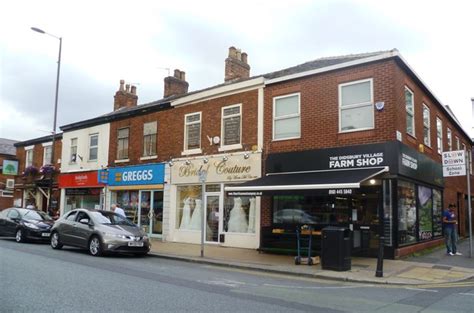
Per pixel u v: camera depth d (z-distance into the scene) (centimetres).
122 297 725
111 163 2250
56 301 680
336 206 1395
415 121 1518
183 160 1872
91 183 2338
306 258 1238
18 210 1877
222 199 1706
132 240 1352
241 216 1645
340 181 1190
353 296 799
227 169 1691
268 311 657
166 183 1931
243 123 1678
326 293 826
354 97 1398
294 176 1419
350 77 1402
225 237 1666
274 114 1588
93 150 2406
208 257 1341
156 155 2017
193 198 1841
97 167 2333
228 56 2002
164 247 1630
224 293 791
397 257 1271
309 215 1452
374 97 1344
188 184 1855
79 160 2455
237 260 1277
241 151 1666
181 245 1717
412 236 1441
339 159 1378
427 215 1630
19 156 3017
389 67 1323
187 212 1855
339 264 1079
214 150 1764
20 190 2942
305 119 1496
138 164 2097
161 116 2027
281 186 1273
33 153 2889
